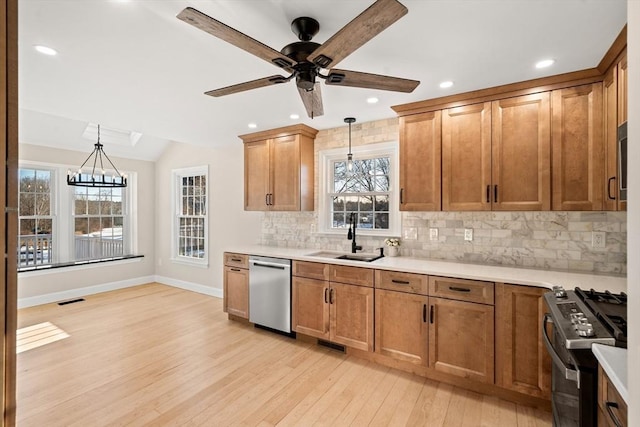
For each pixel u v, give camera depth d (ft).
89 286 15.92
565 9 4.92
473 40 5.83
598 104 6.94
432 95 8.56
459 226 9.55
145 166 18.24
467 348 7.57
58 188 15.12
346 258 11.01
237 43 4.59
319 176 12.35
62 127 13.99
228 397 7.39
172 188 17.79
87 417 6.63
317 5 4.89
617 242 7.54
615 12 4.99
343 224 12.11
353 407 7.06
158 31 5.59
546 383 6.73
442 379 8.08
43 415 6.66
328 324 9.73
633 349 2.51
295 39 5.86
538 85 7.54
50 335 10.84
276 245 13.60
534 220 8.50
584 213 7.92
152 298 15.38
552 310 4.99
